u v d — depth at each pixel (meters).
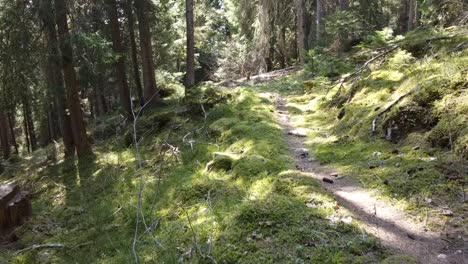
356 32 17.00
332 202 4.96
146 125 13.56
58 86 11.91
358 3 21.94
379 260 3.78
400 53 9.44
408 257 3.70
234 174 6.80
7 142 22.52
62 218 8.06
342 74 13.29
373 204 4.99
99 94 22.36
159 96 18.30
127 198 7.88
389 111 7.41
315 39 20.97
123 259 5.00
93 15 12.75
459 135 5.69
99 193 9.79
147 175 9.35
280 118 11.03
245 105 12.46
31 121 27.45
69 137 14.91
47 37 11.39
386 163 6.10
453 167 5.30
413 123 6.68
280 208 4.80
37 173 14.70
